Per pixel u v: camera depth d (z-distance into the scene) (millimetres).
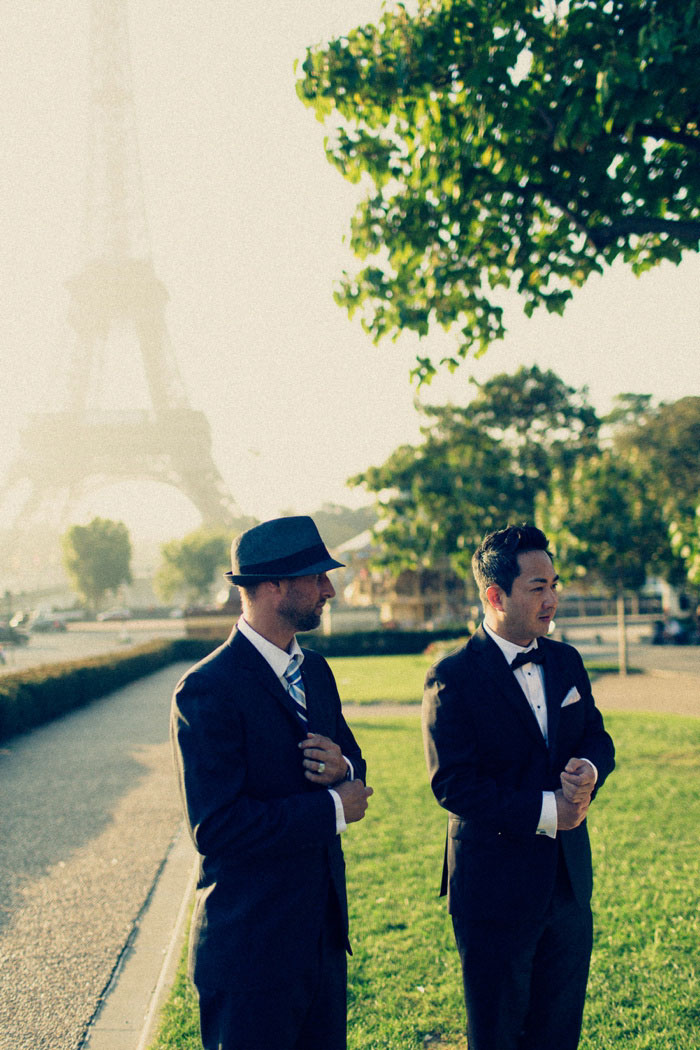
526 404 37750
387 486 23359
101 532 73562
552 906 2375
